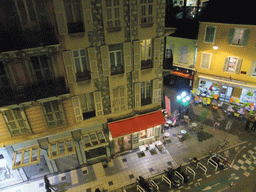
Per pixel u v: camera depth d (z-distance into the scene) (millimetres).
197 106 25438
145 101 17734
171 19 27375
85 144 16969
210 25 22984
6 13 10758
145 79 16250
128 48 14312
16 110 13414
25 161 15992
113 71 14945
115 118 17000
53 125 15000
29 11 11156
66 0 11859
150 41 15422
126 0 12883
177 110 24625
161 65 16359
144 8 13672
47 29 11617
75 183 16578
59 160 16859
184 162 18203
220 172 17312
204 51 24641
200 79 26391
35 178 17000
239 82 23719
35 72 12656
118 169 17656
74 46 12781
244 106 24062
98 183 16562
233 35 22016
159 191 15945
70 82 13648
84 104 15719
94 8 12320
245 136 20734
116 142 18344
